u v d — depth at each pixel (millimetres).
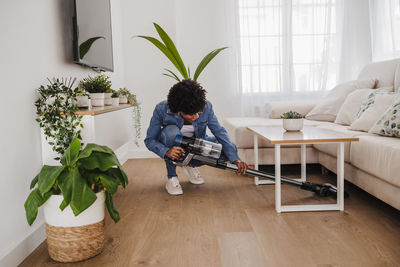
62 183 1253
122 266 1306
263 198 2141
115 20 3381
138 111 2969
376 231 1588
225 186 2445
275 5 3820
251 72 3855
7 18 1370
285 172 2857
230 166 2080
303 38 3877
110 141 2080
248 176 2742
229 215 1845
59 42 1955
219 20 3895
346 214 1820
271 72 3893
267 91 3902
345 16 3852
